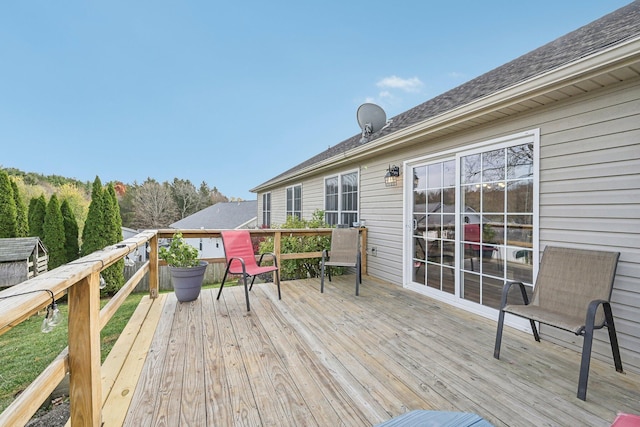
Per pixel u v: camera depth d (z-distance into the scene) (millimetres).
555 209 2723
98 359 1601
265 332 2875
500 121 3191
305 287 4605
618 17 3512
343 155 5531
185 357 2379
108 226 9406
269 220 11953
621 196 2326
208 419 1685
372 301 3895
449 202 3846
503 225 3174
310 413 1740
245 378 2088
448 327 3035
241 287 4617
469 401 1862
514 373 2189
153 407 1777
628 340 2289
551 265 2539
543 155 2812
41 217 10227
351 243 4629
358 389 1974
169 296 4133
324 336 2793
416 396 1905
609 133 2387
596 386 2037
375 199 5301
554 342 2703
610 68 2133
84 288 1465
